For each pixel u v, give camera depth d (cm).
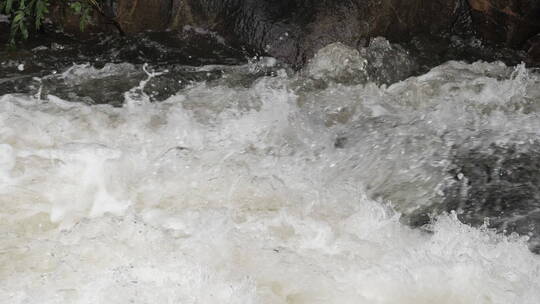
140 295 444
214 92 787
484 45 989
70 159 598
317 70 870
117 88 817
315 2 946
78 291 446
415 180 635
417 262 498
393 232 550
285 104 768
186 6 967
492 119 736
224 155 644
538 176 635
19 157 595
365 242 525
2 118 656
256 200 574
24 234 509
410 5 959
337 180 630
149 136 671
